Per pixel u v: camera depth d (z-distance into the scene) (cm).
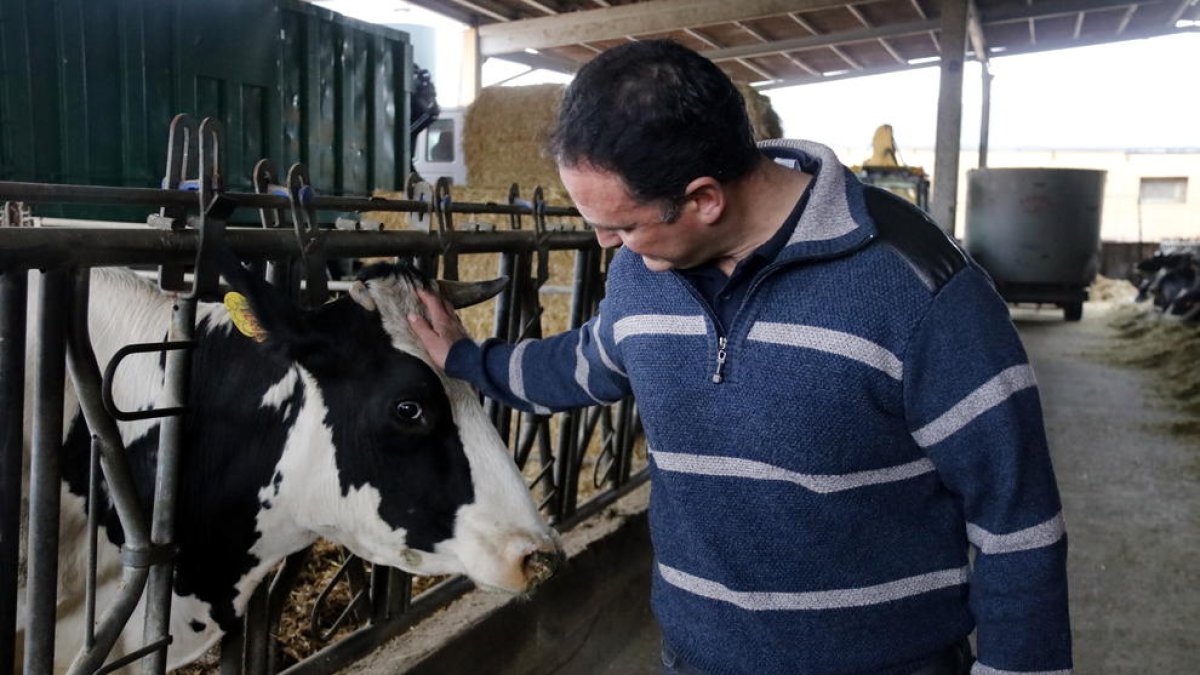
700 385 126
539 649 279
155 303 178
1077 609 341
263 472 169
